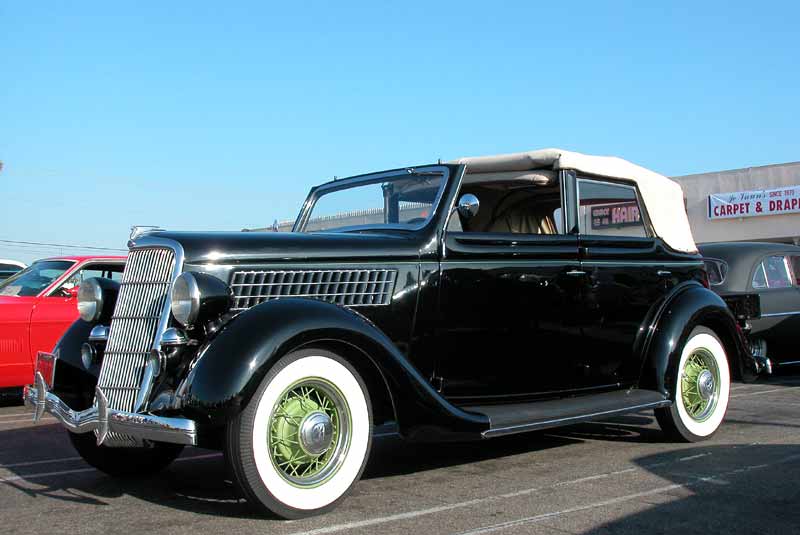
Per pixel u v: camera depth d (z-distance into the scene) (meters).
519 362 4.61
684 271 5.61
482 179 5.04
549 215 5.67
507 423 4.01
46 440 5.62
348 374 3.58
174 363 3.46
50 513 3.58
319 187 5.54
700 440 5.28
